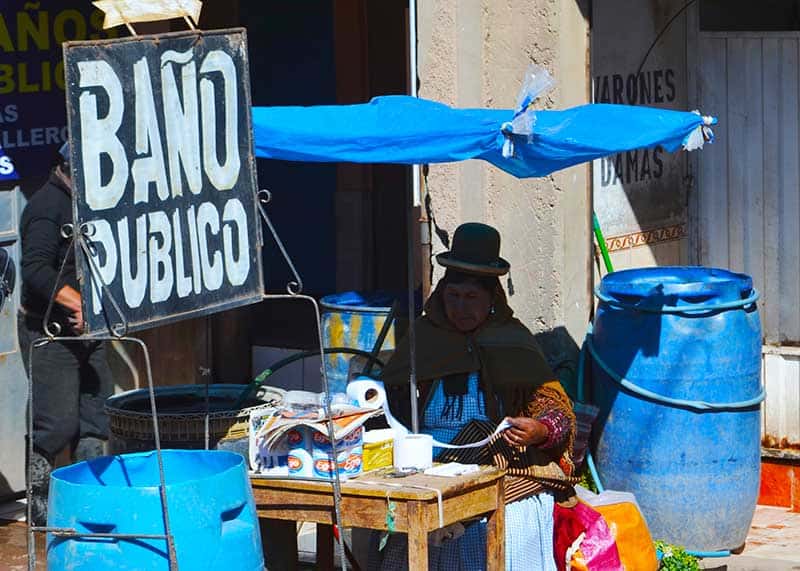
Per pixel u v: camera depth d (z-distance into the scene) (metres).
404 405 6.66
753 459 8.32
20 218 8.75
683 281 8.56
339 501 5.53
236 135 5.10
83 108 4.46
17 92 9.08
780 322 10.02
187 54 4.87
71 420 8.27
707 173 10.23
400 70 13.86
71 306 7.99
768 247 10.06
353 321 8.45
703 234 10.28
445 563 6.26
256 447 6.01
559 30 8.50
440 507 5.69
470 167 8.66
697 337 8.06
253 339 12.30
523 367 6.49
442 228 8.67
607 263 9.04
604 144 6.11
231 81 5.07
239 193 5.11
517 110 5.91
